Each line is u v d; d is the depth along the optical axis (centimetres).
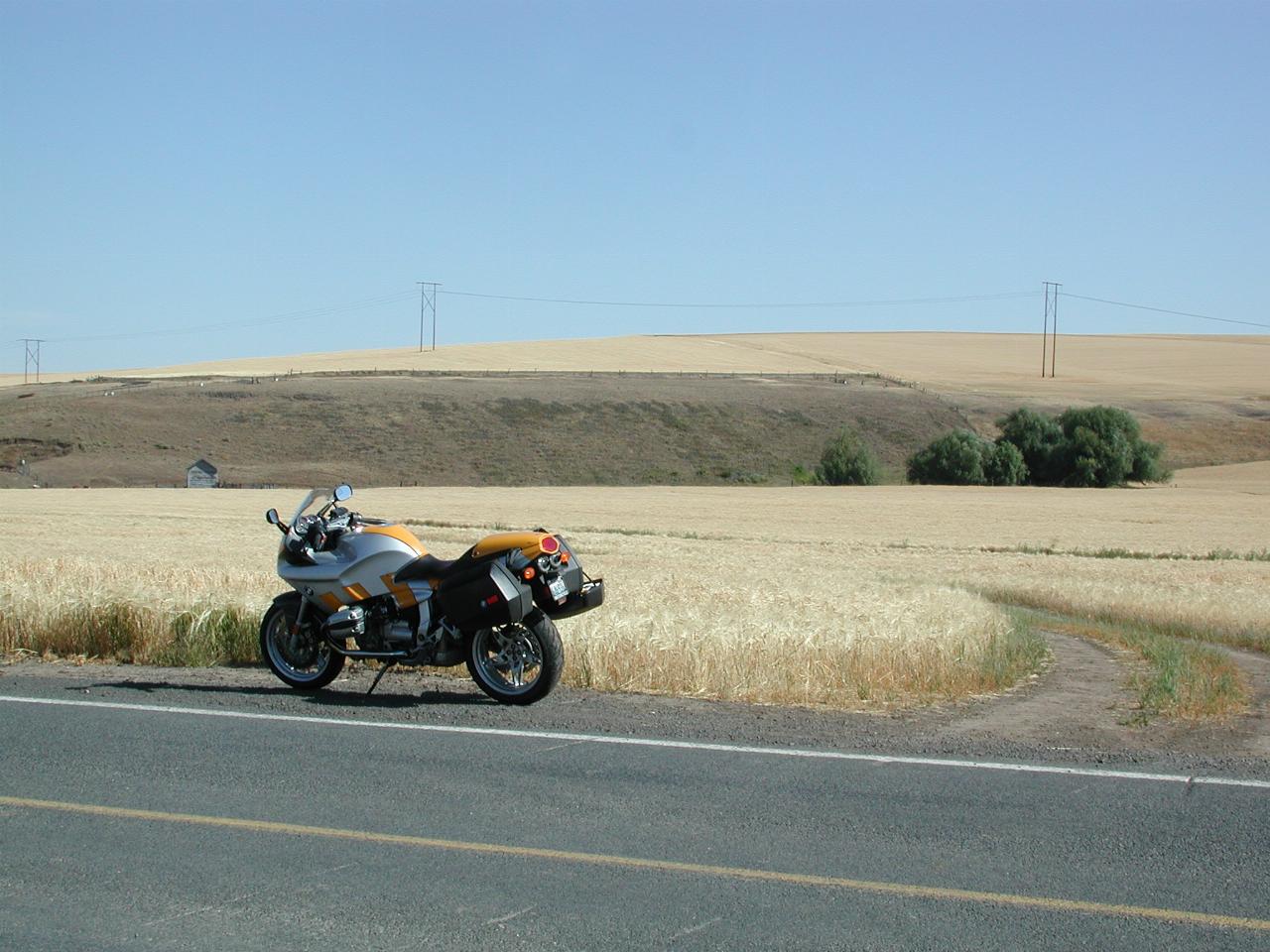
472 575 950
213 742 807
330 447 9388
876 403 11188
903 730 877
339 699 970
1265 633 2114
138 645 1202
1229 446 10031
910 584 2559
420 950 477
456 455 9388
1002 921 507
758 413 10762
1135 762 782
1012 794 695
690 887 545
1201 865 577
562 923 502
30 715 887
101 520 4788
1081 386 12431
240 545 3475
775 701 992
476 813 650
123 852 588
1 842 602
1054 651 1608
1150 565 3753
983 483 9006
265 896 531
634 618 1254
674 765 754
